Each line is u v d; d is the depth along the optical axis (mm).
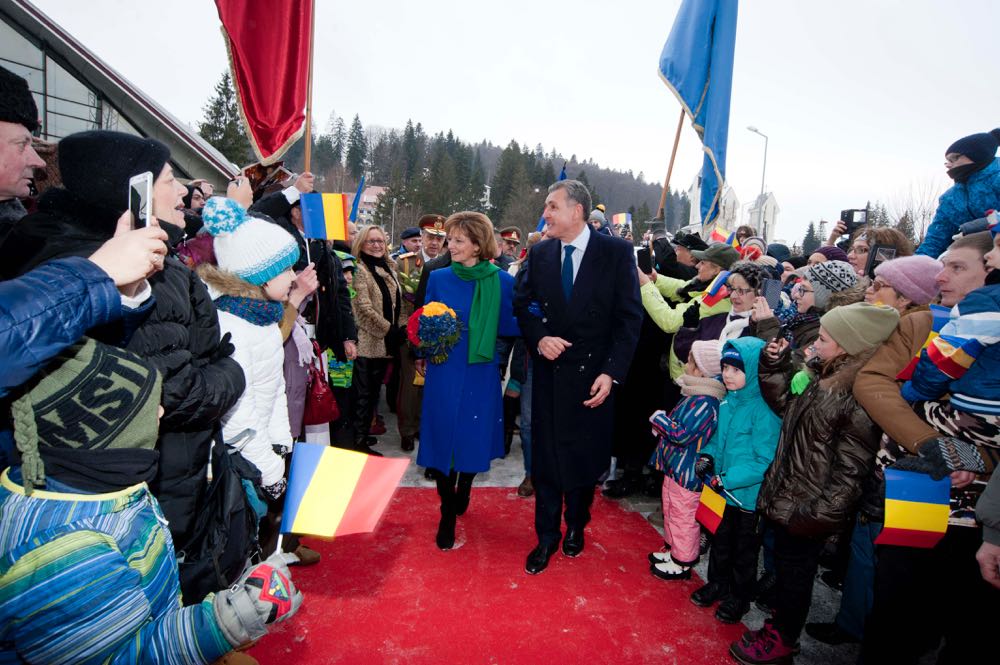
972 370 1766
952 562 1880
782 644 2281
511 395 4609
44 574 938
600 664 2314
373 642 2381
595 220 4715
